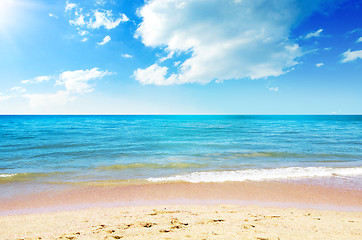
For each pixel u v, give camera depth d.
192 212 6.23
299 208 6.83
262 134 35.41
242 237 4.12
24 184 9.35
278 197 7.90
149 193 8.32
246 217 5.68
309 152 18.03
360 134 35.78
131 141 25.44
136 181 9.81
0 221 5.50
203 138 29.00
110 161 14.44
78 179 10.17
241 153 17.55
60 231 4.66
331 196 7.99
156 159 15.15
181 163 13.69
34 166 12.88
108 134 34.56
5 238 4.30
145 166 12.95
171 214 6.00
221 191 8.55
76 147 20.45
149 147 20.80
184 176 10.66
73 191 8.49
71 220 5.52
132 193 8.30
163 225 4.93
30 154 16.69
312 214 6.17
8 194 8.10
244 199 7.73
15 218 5.78
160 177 10.51
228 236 4.16
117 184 9.38
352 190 8.62
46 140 25.69
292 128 53.16
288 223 5.16
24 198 7.70
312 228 4.78
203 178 10.30
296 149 19.67
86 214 6.11
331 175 10.75
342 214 6.23
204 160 14.85
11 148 19.53
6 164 13.36
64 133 36.00
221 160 14.89
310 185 9.25
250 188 8.90
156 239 4.02
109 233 4.42
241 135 33.69
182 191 8.56
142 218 5.58
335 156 16.44
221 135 33.66
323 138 29.22
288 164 13.70
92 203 7.27
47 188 8.81
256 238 4.07
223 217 5.65
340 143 23.89
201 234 4.28
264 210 6.55
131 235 4.27
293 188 8.87
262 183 9.55
